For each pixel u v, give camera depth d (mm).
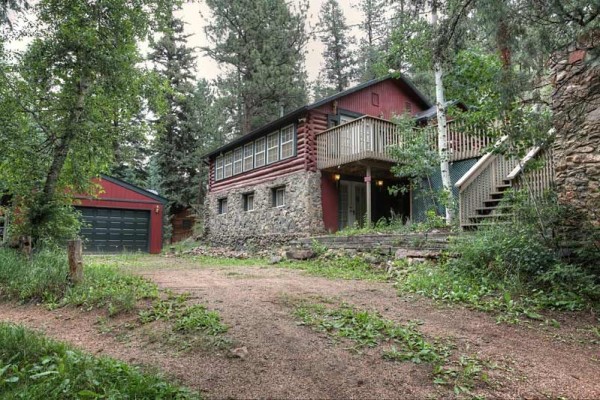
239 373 3184
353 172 14203
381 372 3158
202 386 2979
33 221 8211
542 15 4543
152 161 29047
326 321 4344
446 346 3658
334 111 14750
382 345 3699
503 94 5277
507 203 7887
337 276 7488
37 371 3047
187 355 3592
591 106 6449
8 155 7918
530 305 4898
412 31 8789
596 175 6344
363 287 6238
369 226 12070
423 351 3465
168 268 9961
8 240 8719
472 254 6320
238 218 18047
